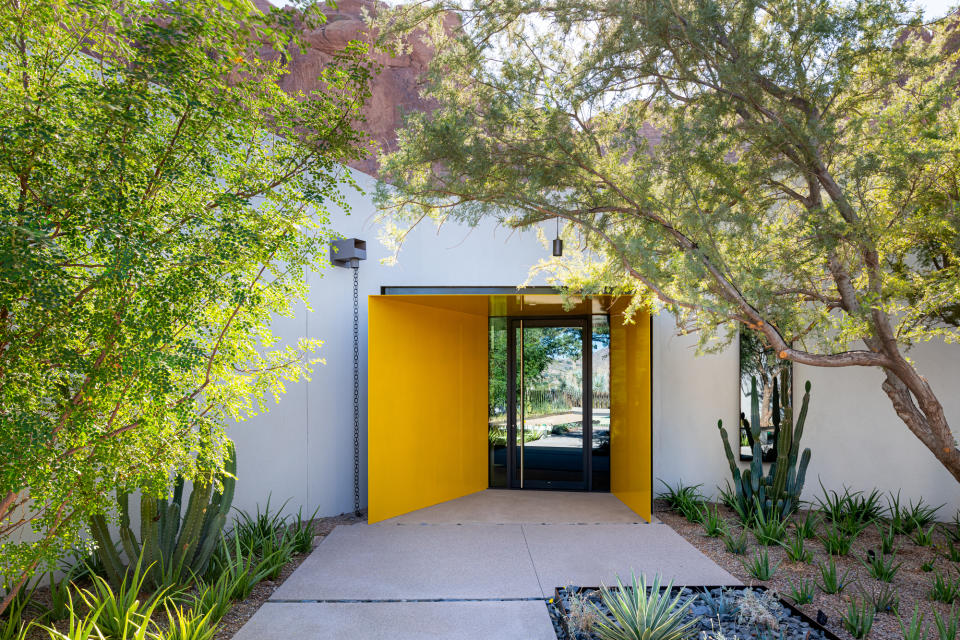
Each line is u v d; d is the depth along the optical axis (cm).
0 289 256
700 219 417
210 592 423
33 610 418
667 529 671
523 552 586
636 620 354
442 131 463
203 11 290
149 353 280
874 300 411
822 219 427
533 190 461
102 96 268
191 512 466
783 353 420
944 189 434
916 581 498
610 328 881
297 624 418
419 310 773
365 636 400
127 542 449
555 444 911
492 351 941
